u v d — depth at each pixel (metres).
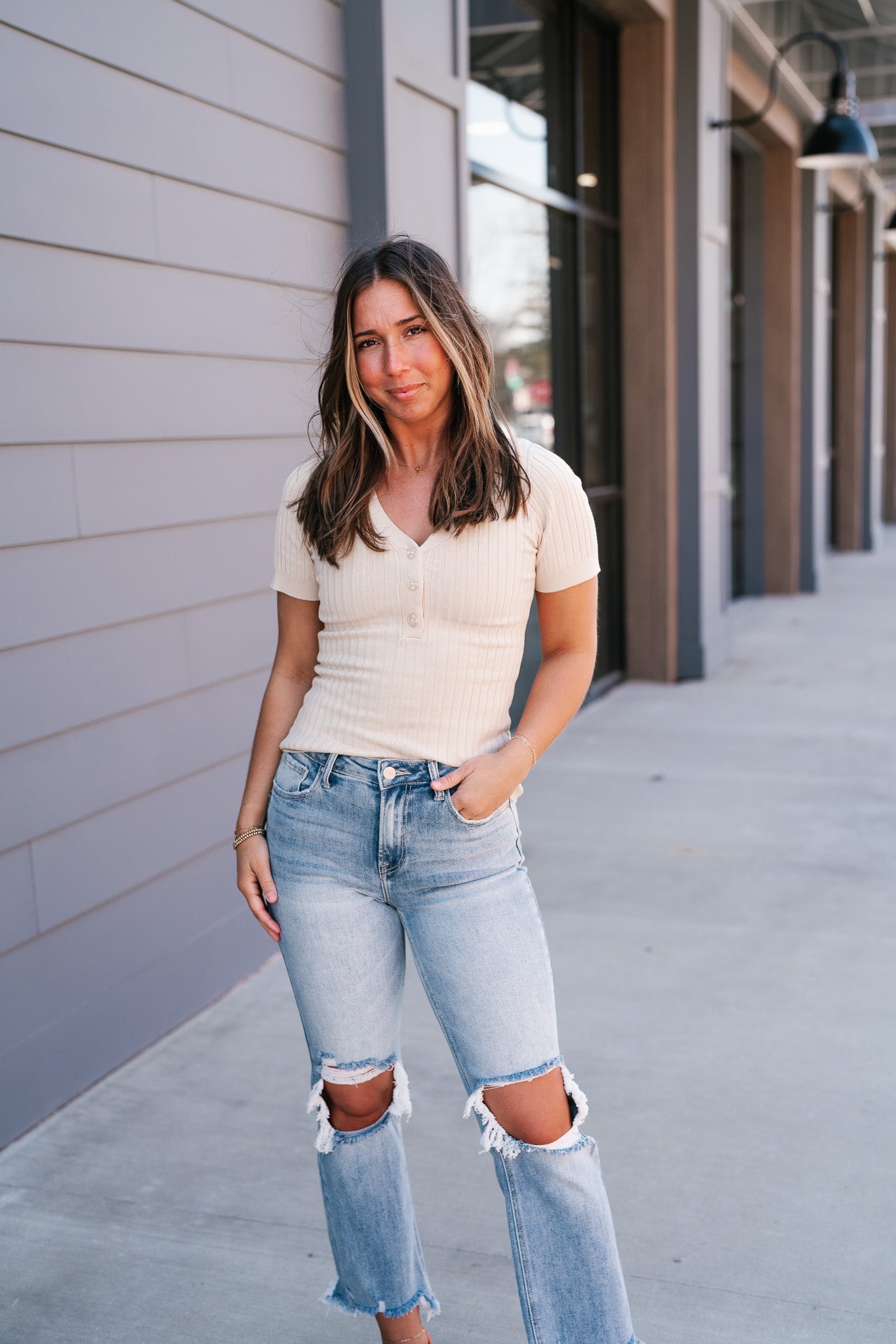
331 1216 1.76
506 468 1.54
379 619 1.59
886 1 8.02
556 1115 1.60
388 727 1.58
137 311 2.78
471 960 1.57
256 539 3.30
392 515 1.60
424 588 1.55
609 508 7.23
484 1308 2.03
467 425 1.54
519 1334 1.96
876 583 11.94
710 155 7.33
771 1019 3.04
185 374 2.96
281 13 3.26
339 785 1.59
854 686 7.11
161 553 2.92
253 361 3.24
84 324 2.62
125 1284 2.12
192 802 3.11
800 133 10.73
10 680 2.48
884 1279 2.07
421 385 1.53
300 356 3.44
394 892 1.60
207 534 3.09
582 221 6.56
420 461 1.60
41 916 2.60
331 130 3.54
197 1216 2.31
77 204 2.57
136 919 2.91
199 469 3.04
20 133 2.41
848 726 6.14
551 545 1.60
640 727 6.29
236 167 3.11
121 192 2.70
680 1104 2.65
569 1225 1.60
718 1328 1.96
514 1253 1.62
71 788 2.67
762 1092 2.70
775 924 3.65
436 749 1.58
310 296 3.48
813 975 3.29
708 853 4.31
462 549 1.54
